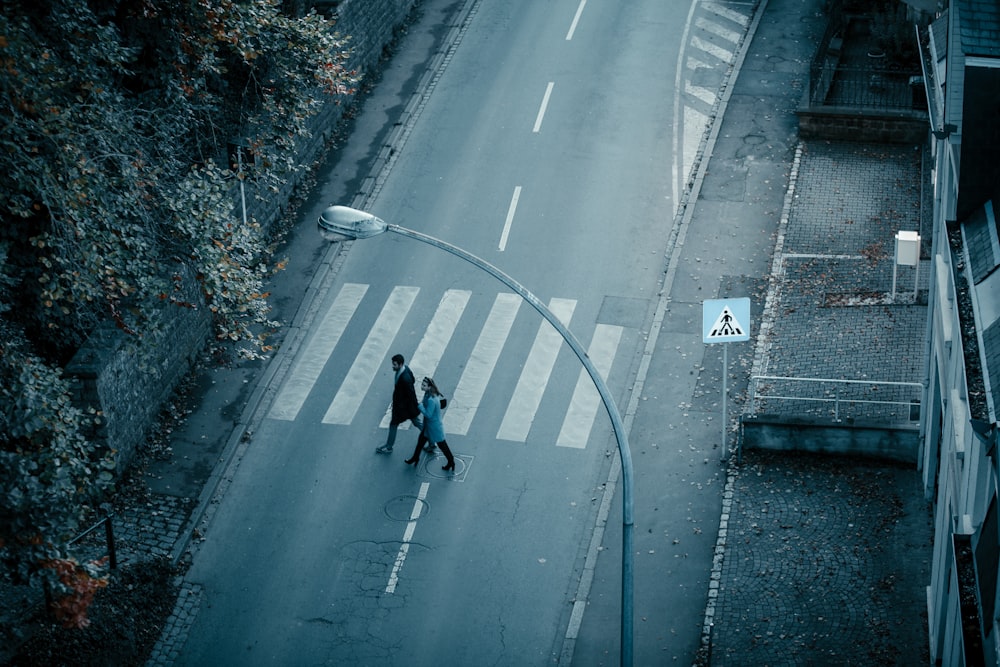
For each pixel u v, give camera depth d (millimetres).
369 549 24266
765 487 24969
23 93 19422
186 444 26438
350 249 31281
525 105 35906
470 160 34062
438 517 24859
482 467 25891
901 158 33531
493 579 23672
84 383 24125
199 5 24781
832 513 24266
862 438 25062
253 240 24438
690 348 28422
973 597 16125
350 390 27719
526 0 40656
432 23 39594
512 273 30500
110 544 23156
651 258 30828
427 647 22484
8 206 20031
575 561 24000
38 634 21422
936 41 23688
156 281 22469
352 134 35062
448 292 30062
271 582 23688
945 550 20125
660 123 35062
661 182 33094
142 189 22453
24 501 17469
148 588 23234
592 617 22953
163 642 22578
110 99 22344
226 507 25188
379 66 37688
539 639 22625
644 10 39719
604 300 29750
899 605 22312
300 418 27125
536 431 26656
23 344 21906
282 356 28531
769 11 39469
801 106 34188
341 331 29156
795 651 21656
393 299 29922
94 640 21719
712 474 25453
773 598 22703
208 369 28141
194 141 28781
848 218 31656
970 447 17672
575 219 32031
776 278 30047
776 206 32219
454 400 27375
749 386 27281
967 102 18125
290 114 27953
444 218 32188
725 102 35719
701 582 23266
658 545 24094
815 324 28703
